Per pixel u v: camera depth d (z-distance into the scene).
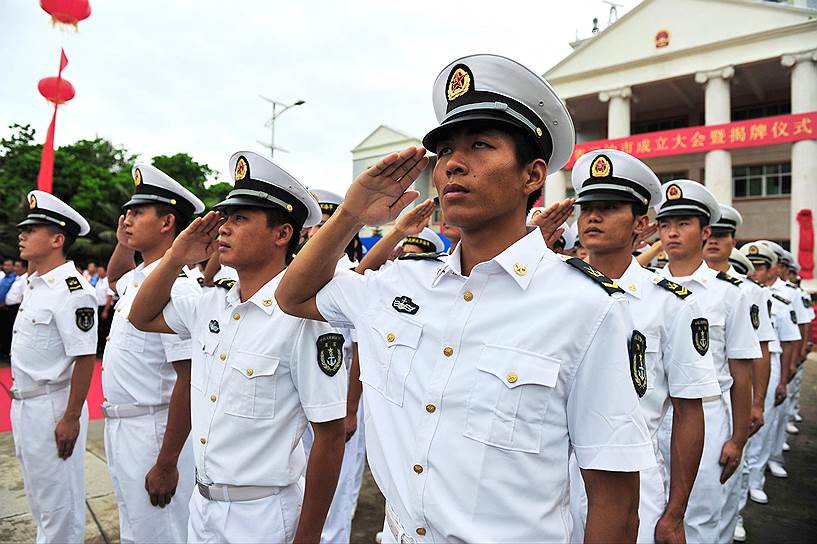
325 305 1.67
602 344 1.17
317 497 1.90
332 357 1.96
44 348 3.10
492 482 1.17
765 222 19.55
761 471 4.66
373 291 1.55
